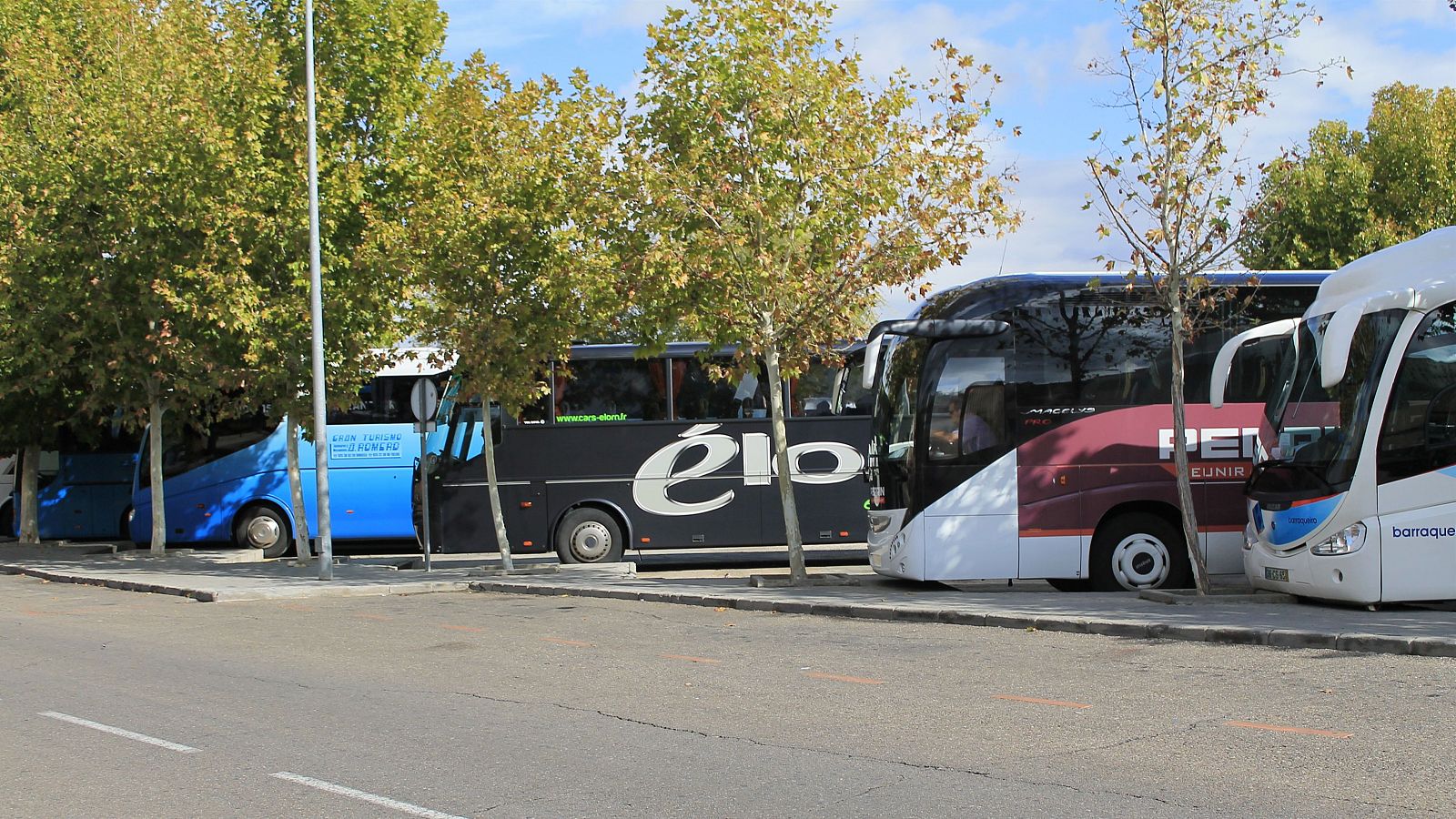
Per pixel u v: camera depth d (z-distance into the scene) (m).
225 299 23.98
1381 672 10.27
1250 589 15.21
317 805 6.95
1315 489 13.62
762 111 18.27
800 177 18.52
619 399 23.95
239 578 22.28
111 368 26.66
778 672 11.33
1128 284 15.69
